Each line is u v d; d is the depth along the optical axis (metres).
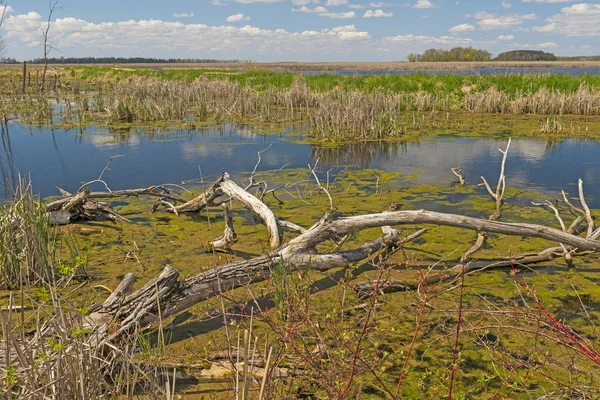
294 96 19.19
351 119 12.72
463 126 14.03
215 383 2.81
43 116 16.17
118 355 2.59
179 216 6.20
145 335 3.20
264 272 3.89
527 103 16.86
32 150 10.64
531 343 3.22
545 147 10.86
